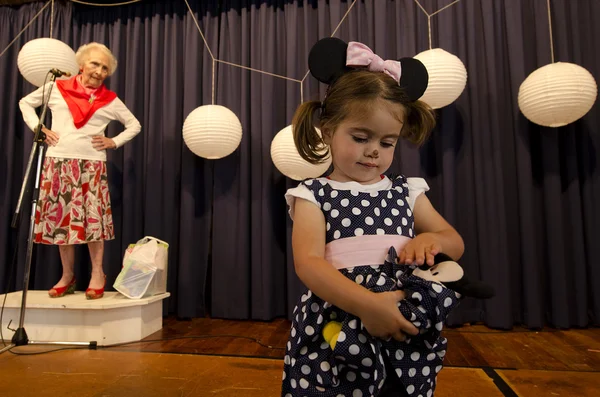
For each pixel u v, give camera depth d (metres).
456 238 0.65
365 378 0.54
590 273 2.09
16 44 2.71
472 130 2.23
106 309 1.83
